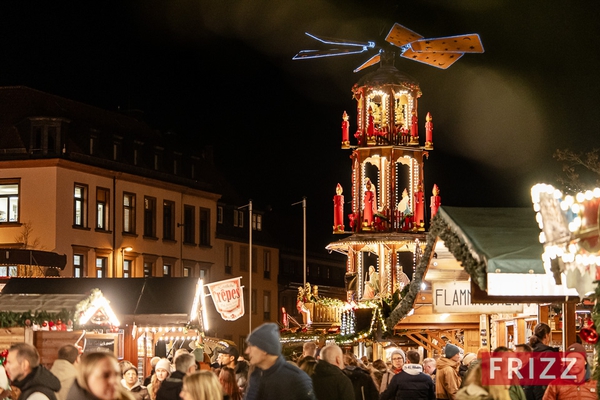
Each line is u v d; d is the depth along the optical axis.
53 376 9.26
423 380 14.91
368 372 14.75
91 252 56.16
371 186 32.22
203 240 66.62
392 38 31.88
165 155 63.59
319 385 11.59
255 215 73.88
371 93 32.62
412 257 33.47
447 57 31.83
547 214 10.28
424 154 32.69
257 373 9.42
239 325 70.19
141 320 26.64
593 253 9.66
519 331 19.34
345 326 31.12
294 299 78.38
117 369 7.39
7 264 49.62
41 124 55.03
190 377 8.68
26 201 54.41
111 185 58.00
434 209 32.69
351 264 32.59
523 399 10.41
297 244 80.12
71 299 17.70
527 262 11.52
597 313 10.29
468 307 17.03
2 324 16.86
